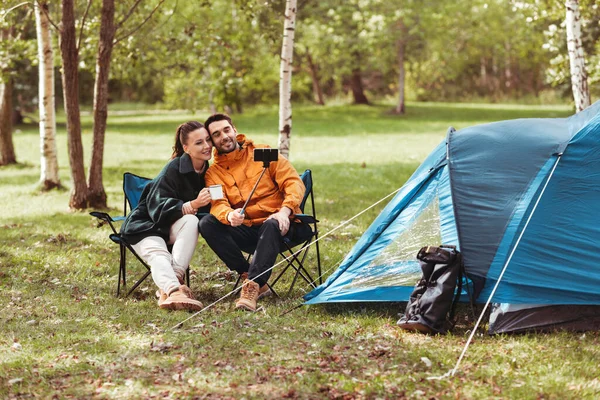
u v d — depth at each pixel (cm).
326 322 520
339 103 4175
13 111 3309
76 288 635
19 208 1123
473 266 498
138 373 426
